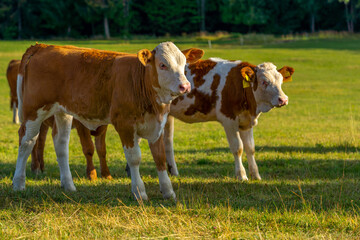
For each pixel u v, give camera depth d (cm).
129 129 702
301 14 9588
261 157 1166
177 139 1512
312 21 9394
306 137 1492
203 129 1762
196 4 9481
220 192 792
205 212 647
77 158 1209
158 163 738
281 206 690
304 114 2139
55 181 882
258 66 902
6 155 1232
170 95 671
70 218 617
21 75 786
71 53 756
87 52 752
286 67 920
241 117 925
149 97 686
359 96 2722
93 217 626
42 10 8112
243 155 1203
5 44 5834
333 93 2858
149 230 577
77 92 735
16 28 8181
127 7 8938
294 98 2688
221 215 635
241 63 933
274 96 875
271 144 1378
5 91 2964
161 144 737
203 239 549
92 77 725
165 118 714
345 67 4153
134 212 642
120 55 739
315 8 9244
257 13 9075
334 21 9788
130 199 728
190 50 718
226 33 8719
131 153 713
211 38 7631
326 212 654
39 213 639
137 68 692
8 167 1052
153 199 736
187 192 783
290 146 1329
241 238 552
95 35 8644
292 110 2270
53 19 8156
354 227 586
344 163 1009
